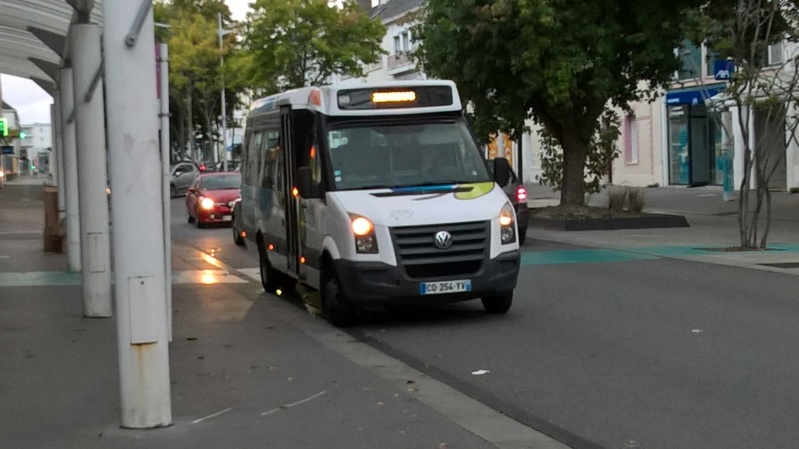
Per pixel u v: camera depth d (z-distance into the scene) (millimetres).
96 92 13266
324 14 50594
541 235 24969
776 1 19281
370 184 12836
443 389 9281
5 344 11234
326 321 13320
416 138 13273
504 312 13281
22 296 15336
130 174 7262
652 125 46188
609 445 7312
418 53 28891
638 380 9344
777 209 30422
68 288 16344
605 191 37812
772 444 7219
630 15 26516
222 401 8516
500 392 9070
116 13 7223
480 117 28375
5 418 7965
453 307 14031
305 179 12984
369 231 12109
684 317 12641
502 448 7207
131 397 7539
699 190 41312
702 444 7262
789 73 28750
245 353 10789
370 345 11664
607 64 26125
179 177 53688
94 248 13164
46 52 24297
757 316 12586
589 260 19328
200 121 73688
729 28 19562
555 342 11297
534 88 26094
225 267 20328
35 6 17422
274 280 16156
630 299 14242
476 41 26578
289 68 51812
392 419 7891
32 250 23625
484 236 12344
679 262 18562
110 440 7270
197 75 65062
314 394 8781
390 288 12070
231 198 30984
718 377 9359
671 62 26453
